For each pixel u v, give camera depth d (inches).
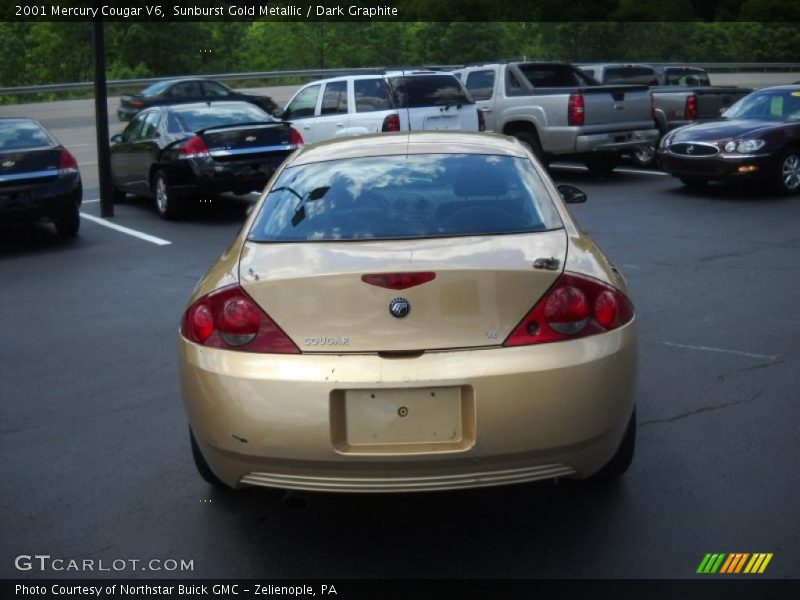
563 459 139.7
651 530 153.0
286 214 168.9
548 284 140.9
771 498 162.6
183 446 197.2
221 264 161.6
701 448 185.0
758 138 522.6
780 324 273.3
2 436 205.8
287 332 140.0
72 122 1162.6
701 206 502.0
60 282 369.7
